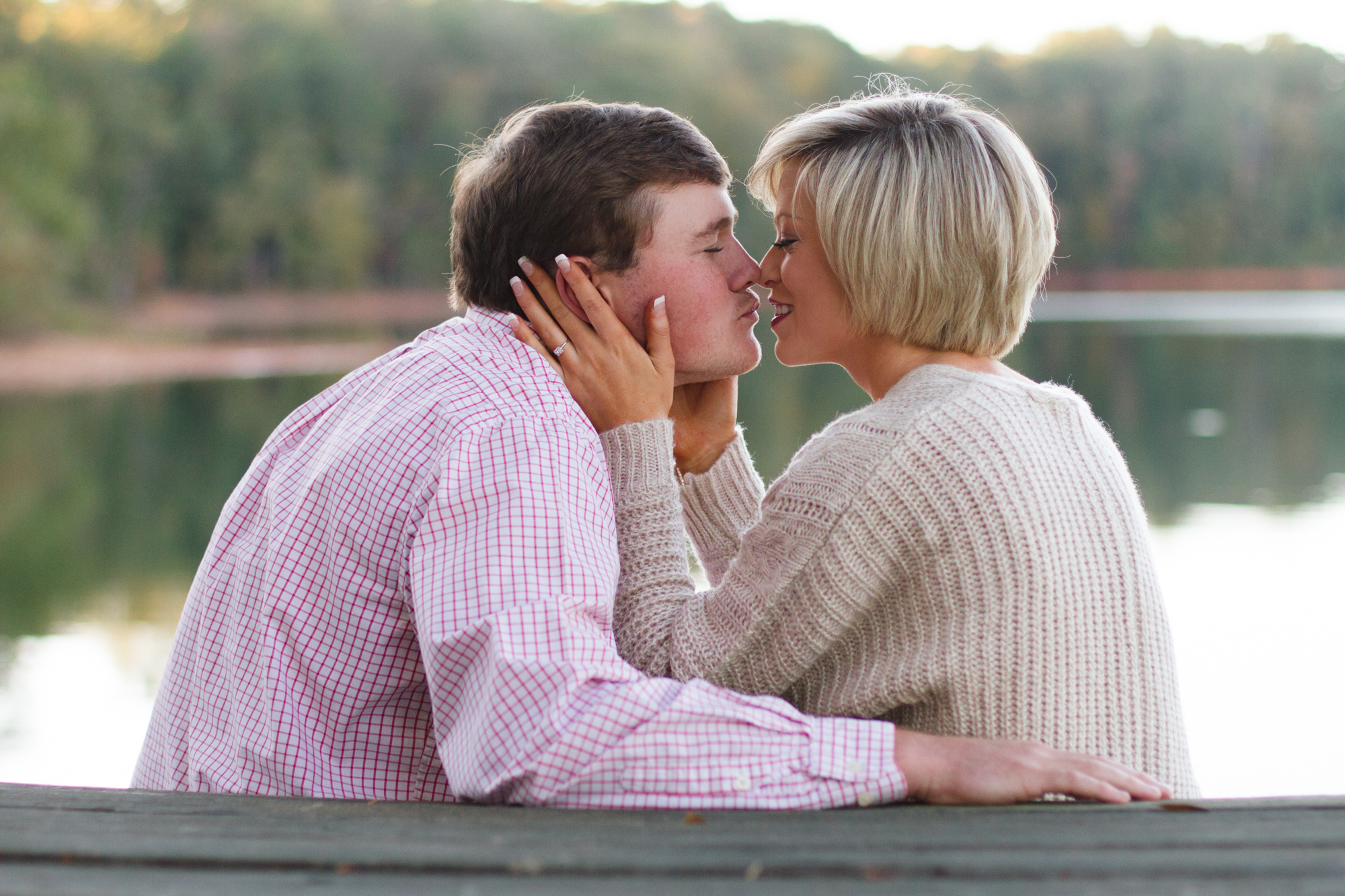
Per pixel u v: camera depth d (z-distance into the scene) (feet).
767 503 5.94
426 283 269.85
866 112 6.34
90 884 3.96
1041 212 6.24
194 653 6.25
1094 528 5.56
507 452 5.54
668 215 6.81
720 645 5.88
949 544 5.53
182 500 59.52
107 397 110.93
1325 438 69.51
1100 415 82.28
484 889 3.88
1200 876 3.96
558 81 284.41
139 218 219.82
